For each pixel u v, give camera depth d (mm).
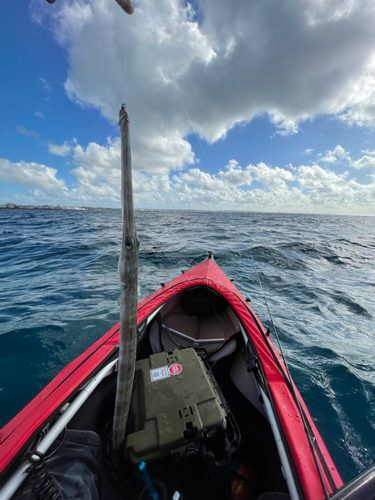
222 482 1167
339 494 649
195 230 18172
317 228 23609
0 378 2658
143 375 1446
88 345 3287
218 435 1161
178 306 3551
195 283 3332
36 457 977
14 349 3152
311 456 1187
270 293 5441
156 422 1202
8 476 917
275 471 1422
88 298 4879
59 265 7410
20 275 6449
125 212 665
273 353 1962
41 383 2611
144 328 2430
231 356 2375
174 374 1457
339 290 5664
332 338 3576
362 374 2746
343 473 1780
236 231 17906
